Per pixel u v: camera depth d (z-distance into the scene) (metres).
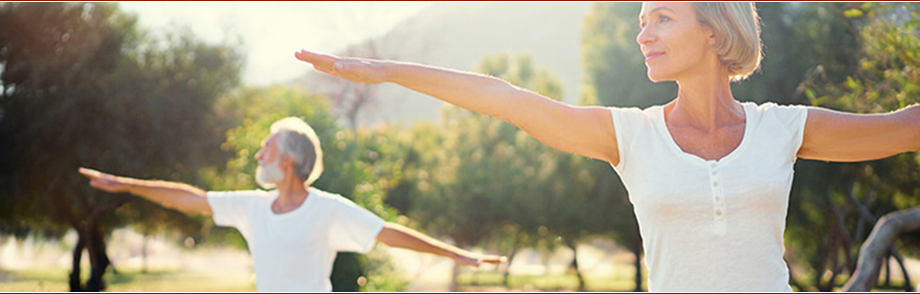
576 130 1.49
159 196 3.41
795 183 20.25
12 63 20.30
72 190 21.88
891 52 4.09
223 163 22.38
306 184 3.37
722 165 1.45
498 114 1.48
